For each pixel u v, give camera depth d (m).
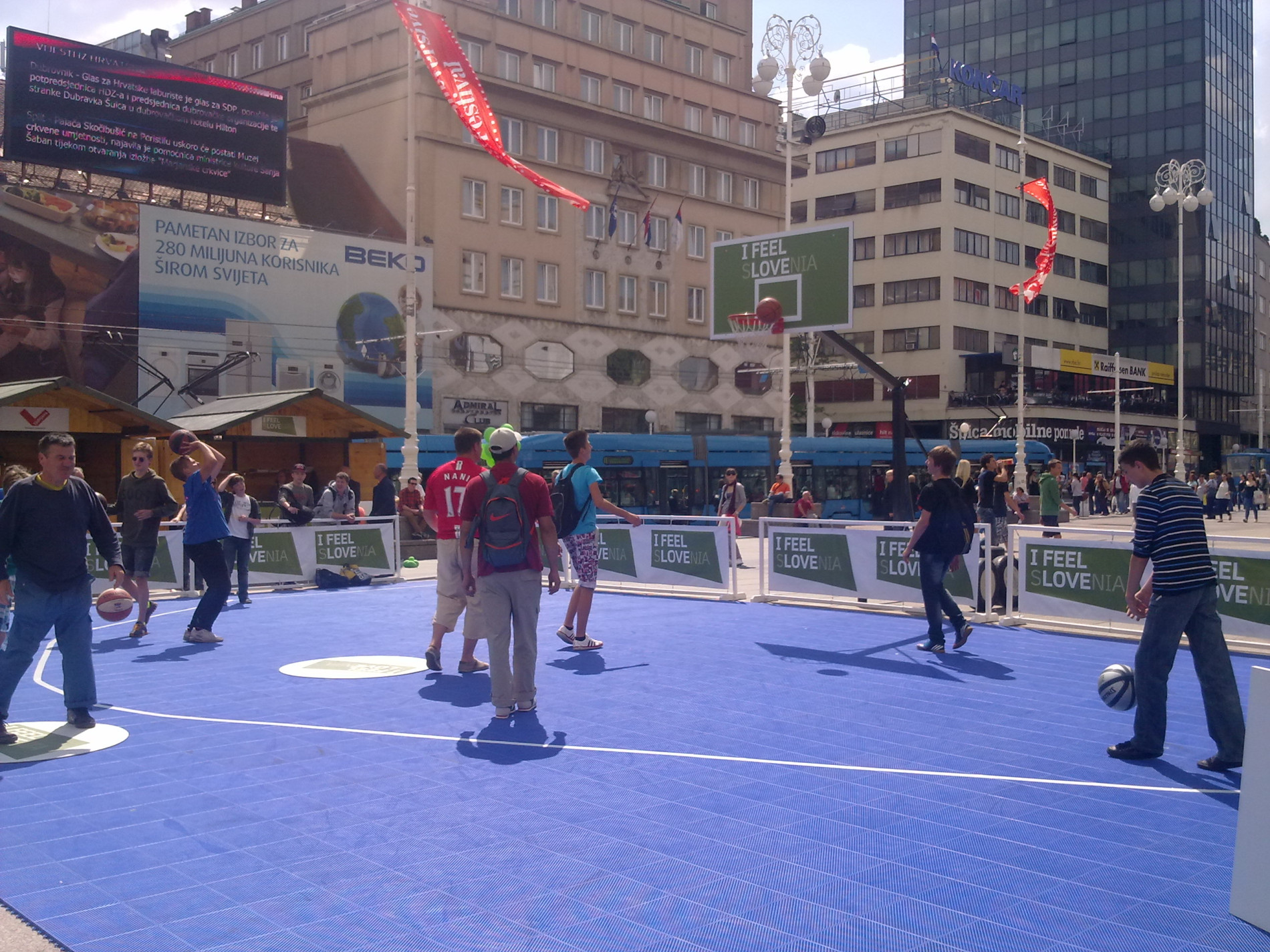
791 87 27.69
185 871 4.41
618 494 34.38
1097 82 80.12
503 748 6.42
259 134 39.09
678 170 52.62
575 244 48.41
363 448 26.36
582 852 4.62
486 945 3.69
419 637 11.13
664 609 13.48
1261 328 92.81
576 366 48.34
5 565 6.50
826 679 8.66
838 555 13.47
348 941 3.72
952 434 62.72
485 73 45.31
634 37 51.75
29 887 4.24
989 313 65.50
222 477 24.80
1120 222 78.81
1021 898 4.12
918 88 72.12
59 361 34.47
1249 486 44.97
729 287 14.84
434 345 43.22
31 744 6.55
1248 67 84.81
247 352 37.25
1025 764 6.09
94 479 22.31
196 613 10.77
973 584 12.22
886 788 5.60
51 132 34.75
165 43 60.16
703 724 7.05
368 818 5.10
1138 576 6.27
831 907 4.02
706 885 4.23
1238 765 5.90
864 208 65.69
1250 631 10.24
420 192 43.38
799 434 63.66
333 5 50.66
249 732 6.88
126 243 35.81
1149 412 73.25
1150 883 4.29
